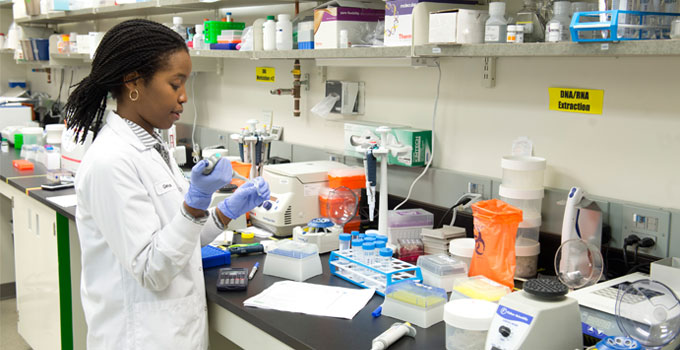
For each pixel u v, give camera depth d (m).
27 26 5.24
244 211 1.70
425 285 1.72
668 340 1.29
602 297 1.49
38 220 2.93
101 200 1.42
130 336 1.54
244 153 2.73
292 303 1.68
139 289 1.54
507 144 2.14
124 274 1.54
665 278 1.57
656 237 1.76
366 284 1.83
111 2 3.71
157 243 1.41
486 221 1.74
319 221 2.24
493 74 2.14
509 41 1.68
